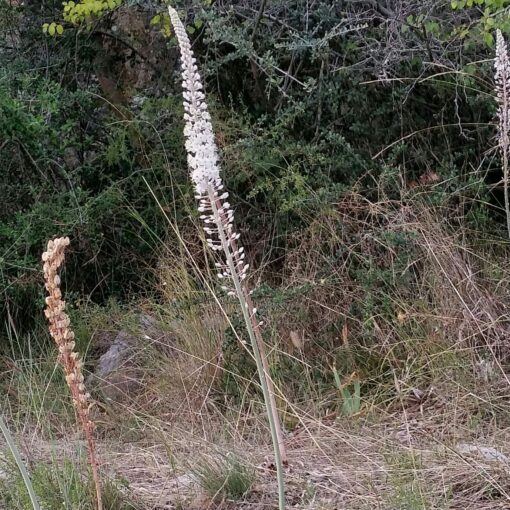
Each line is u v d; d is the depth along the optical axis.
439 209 5.73
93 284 6.93
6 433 2.63
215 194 2.52
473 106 6.21
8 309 6.09
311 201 5.81
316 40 6.08
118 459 4.44
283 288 5.40
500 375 4.71
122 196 6.75
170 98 6.89
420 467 3.91
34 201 6.80
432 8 6.02
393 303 5.30
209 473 4.00
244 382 5.14
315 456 4.30
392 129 6.44
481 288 5.27
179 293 5.76
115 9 7.43
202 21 6.80
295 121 6.62
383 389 4.92
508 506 3.58
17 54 7.86
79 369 2.56
